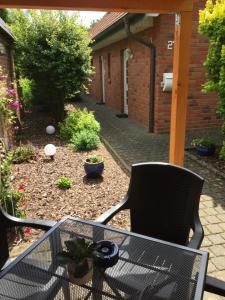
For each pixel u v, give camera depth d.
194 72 8.30
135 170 2.54
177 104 4.48
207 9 5.94
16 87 10.10
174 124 4.59
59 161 6.27
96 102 16.25
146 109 9.24
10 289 1.67
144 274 1.77
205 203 4.36
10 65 9.76
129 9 3.79
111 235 2.13
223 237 3.51
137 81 9.82
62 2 3.55
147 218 2.58
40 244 2.04
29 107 12.75
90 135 7.34
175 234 2.47
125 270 1.79
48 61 8.98
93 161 5.34
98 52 16.28
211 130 8.71
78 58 9.20
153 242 2.05
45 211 4.10
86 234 2.15
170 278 1.74
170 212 2.48
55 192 4.71
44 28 9.02
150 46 8.12
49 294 1.64
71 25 9.04
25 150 6.48
